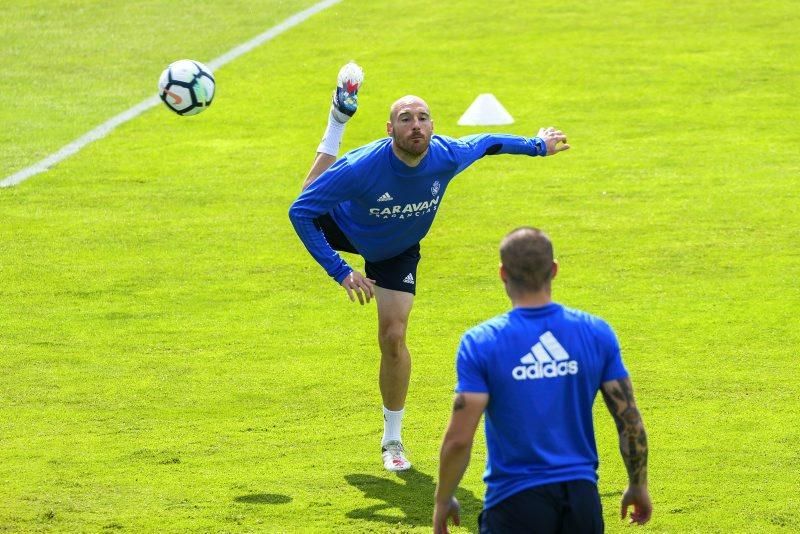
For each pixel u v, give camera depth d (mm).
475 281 38750
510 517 15312
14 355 32156
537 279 15531
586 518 15305
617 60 70062
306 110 62625
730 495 22781
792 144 54438
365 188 22750
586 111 60781
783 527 21375
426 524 21750
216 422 27344
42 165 53438
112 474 24219
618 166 52031
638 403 27906
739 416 26953
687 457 24703
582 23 78938
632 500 16219
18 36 77438
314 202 22484
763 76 66125
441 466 15523
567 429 15516
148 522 21797
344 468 24594
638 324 33938
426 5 85500
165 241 43562
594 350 15578
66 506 22500
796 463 24281
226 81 68312
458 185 50062
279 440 26234
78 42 76312
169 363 31547
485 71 68688
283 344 33094
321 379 30266
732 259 39906
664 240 42250
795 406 27484
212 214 46844
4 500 22750
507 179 50781
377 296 24531
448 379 30125
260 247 42844
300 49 74938
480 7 84500
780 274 38188
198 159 54500
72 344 33156
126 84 67750
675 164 52000
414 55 72688
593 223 44562
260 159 54469
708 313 34719
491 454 15734
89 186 50562
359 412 27969
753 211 45188
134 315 35812
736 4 82062
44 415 27781
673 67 68312
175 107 32156
